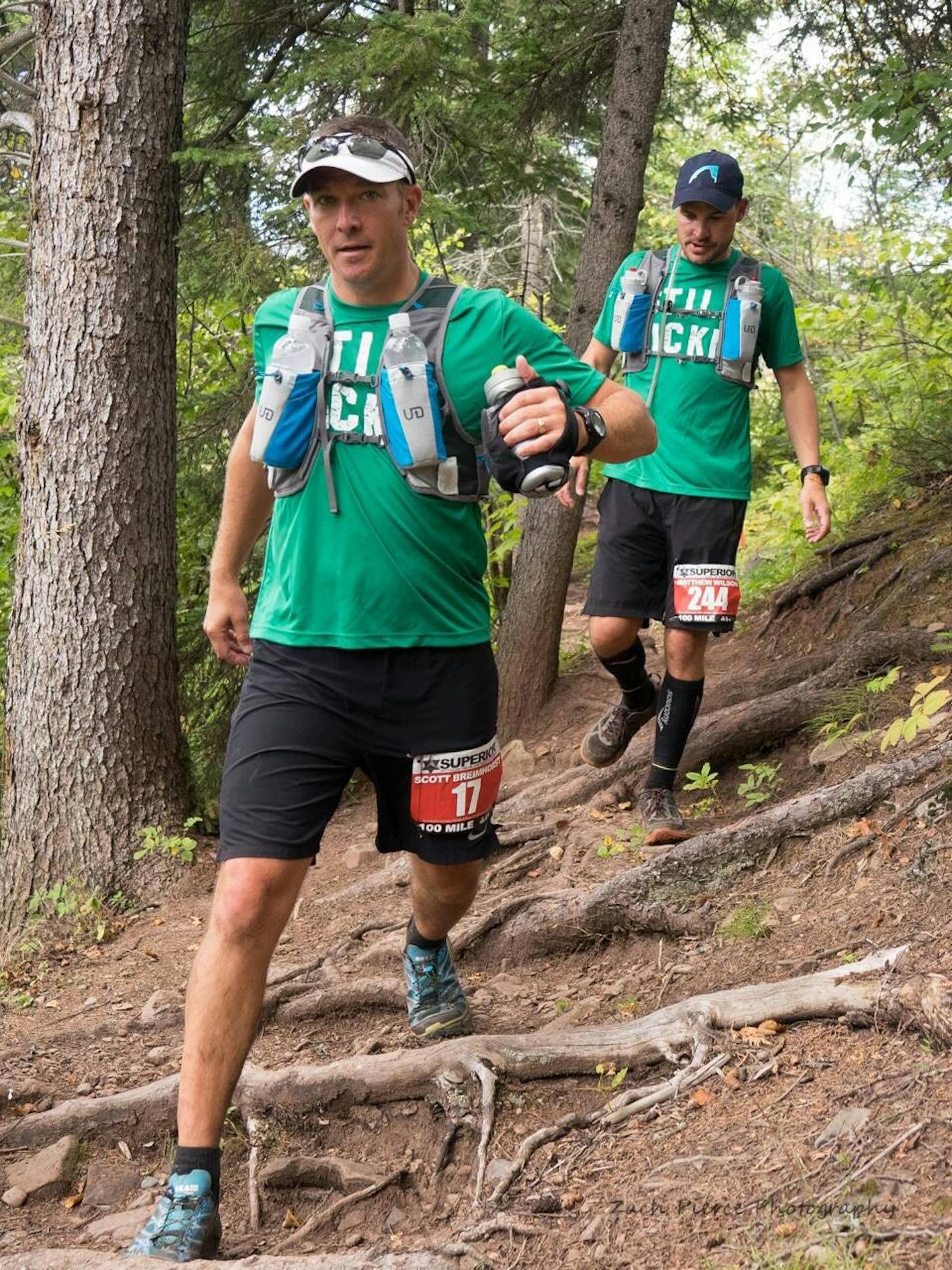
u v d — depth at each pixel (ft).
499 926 18.25
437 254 40.50
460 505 11.82
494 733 12.73
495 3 34.83
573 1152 11.98
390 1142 13.55
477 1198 11.90
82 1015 20.25
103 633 26.20
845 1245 8.87
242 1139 14.32
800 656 27.32
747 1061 12.32
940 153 26.23
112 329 26.16
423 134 36.06
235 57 37.35
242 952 11.26
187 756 27.71
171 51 26.71
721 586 18.29
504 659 31.04
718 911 16.61
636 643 19.95
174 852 26.00
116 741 26.23
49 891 25.57
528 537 31.17
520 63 33.81
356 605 11.73
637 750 23.57
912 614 23.76
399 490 11.57
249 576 34.96
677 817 19.31
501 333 11.55
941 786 15.87
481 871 13.75
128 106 26.13
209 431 34.86
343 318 11.73
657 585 19.31
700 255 18.38
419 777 12.28
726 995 13.20
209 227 35.50
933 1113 10.05
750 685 24.64
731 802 21.07
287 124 32.99
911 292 34.14
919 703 19.93
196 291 35.40
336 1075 14.07
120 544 26.37
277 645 11.93
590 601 19.56
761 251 67.67
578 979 16.85
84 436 26.20
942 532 27.02
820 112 31.07
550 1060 13.35
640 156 29.50
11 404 38.29
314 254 34.35
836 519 33.35
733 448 18.56
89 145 25.98
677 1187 10.54
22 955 24.38
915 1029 11.47
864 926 14.38
